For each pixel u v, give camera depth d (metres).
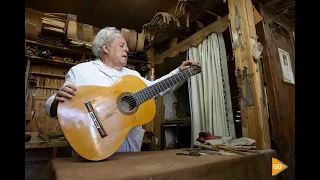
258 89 1.65
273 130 2.07
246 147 1.21
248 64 1.71
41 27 2.68
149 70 3.41
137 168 0.69
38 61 2.96
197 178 0.72
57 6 3.26
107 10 3.43
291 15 2.78
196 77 2.33
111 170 0.65
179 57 3.24
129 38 3.12
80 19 3.67
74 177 0.56
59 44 2.87
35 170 2.37
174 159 0.89
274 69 2.26
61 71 3.20
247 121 1.64
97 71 1.38
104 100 1.01
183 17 2.47
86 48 2.97
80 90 0.98
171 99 3.23
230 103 1.98
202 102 2.21
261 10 2.38
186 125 2.80
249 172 0.98
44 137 2.20
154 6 3.30
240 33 1.80
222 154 1.05
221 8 2.68
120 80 1.18
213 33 2.19
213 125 2.02
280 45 2.55
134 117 1.06
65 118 0.88
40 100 2.96
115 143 0.91
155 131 3.16
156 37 3.00
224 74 2.05
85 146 0.85
